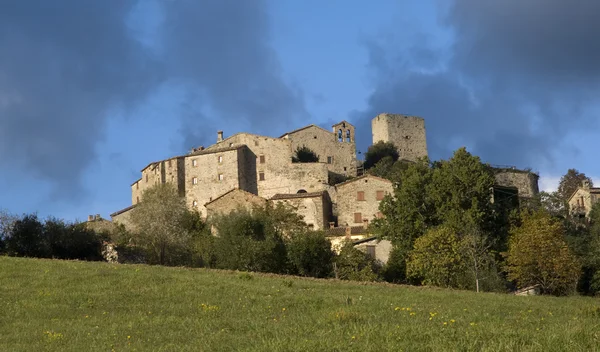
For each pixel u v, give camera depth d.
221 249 73.94
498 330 25.94
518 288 69.31
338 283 53.03
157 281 47.53
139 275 49.59
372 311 36.00
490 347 22.28
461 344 23.06
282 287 47.62
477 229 74.06
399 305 39.66
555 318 33.56
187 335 30.94
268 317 35.69
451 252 69.19
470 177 80.75
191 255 80.56
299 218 92.44
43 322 35.56
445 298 45.09
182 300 41.53
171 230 84.50
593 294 71.94
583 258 73.06
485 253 72.19
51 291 43.91
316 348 24.06
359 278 71.31
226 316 36.53
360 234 90.25
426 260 69.38
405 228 80.06
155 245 81.94
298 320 33.53
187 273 53.03
